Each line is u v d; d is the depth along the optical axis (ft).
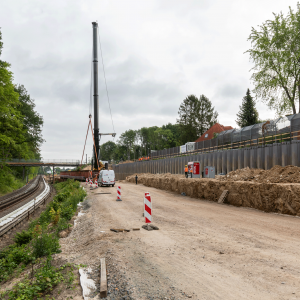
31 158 234.17
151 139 383.65
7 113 111.55
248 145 88.58
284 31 88.94
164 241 23.54
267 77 95.20
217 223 31.27
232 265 16.87
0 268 24.61
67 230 33.94
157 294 13.10
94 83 152.05
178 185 76.38
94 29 156.46
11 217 59.72
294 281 13.98
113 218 36.86
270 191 38.47
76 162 253.24
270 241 22.49
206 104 270.87
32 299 14.44
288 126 72.49
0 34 110.52
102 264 17.48
